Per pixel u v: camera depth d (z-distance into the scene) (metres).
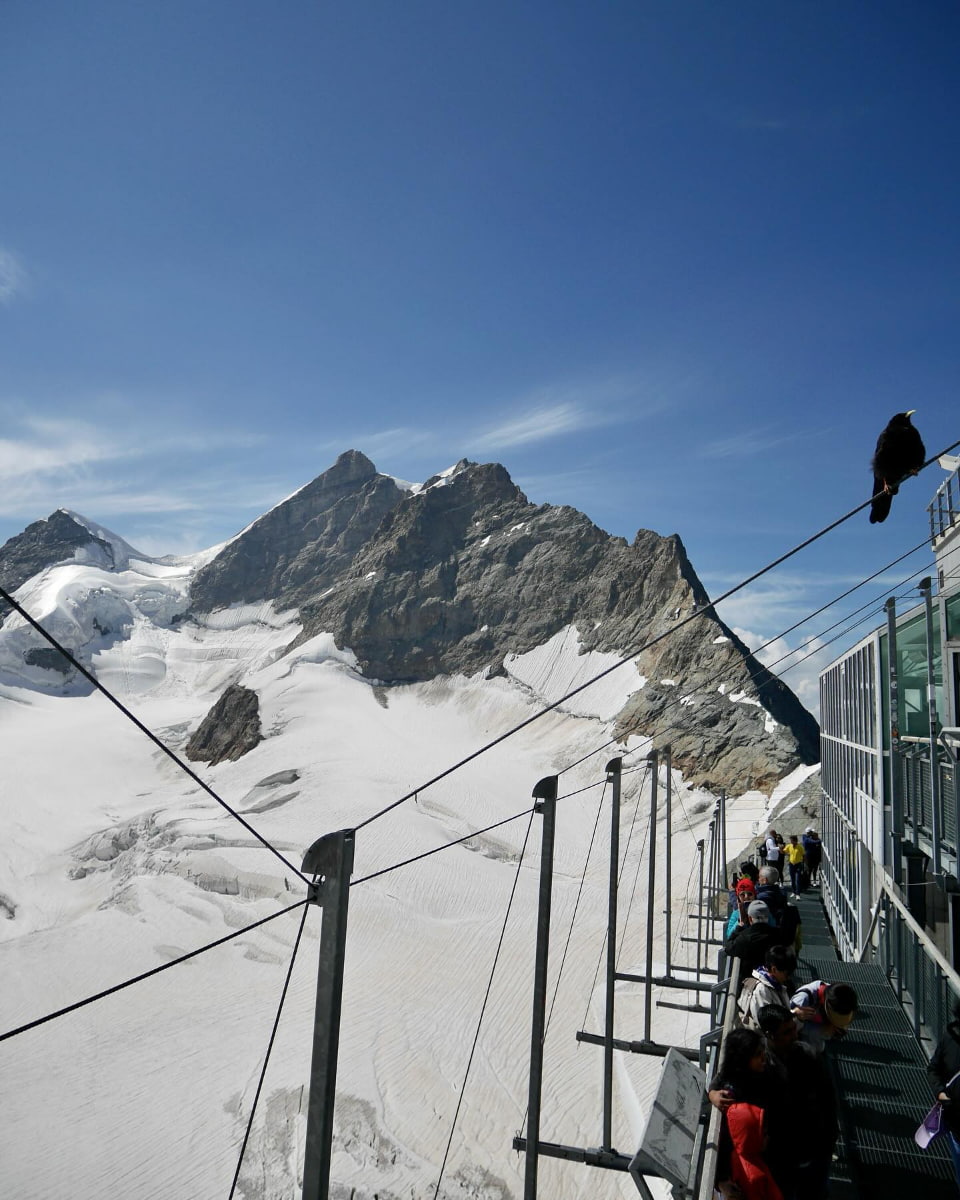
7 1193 30.56
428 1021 41.53
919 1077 12.67
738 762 98.69
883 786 18.95
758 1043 7.65
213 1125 34.12
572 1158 14.49
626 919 58.69
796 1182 7.53
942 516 19.89
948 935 13.66
